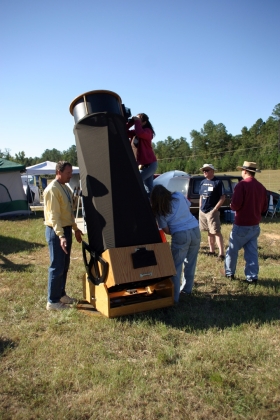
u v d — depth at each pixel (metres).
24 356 3.30
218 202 6.93
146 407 2.62
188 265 4.76
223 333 3.76
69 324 3.96
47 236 4.33
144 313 4.22
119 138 4.02
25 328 3.88
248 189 5.12
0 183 15.12
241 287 5.20
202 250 7.88
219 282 5.45
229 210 12.58
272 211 13.69
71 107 4.36
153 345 3.49
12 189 15.37
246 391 2.77
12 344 3.55
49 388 2.84
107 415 2.54
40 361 3.23
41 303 4.62
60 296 4.48
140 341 3.59
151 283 4.21
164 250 3.99
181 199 4.54
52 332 3.78
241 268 6.37
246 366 3.13
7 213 15.20
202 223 7.31
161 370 3.05
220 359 3.20
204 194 7.18
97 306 4.23
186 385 2.88
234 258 5.47
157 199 4.36
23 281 5.53
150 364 3.18
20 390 2.81
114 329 3.81
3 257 7.27
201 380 2.91
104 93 4.20
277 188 27.11
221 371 3.03
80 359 3.25
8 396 2.76
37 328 3.89
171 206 4.42
